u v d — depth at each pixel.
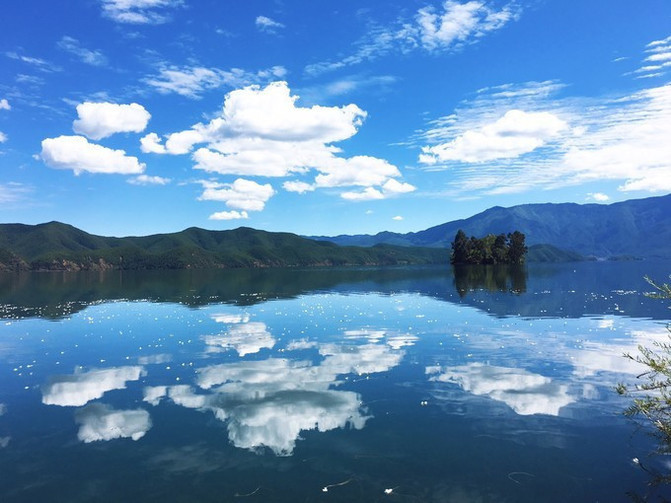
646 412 12.48
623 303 46.81
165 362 24.14
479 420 15.40
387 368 21.94
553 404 16.72
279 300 56.31
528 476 11.79
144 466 12.66
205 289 77.94
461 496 10.90
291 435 14.44
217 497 11.03
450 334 30.30
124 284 97.31
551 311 40.97
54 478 12.14
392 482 11.56
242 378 20.72
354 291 68.62
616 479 11.60
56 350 27.89
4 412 17.05
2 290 81.81
